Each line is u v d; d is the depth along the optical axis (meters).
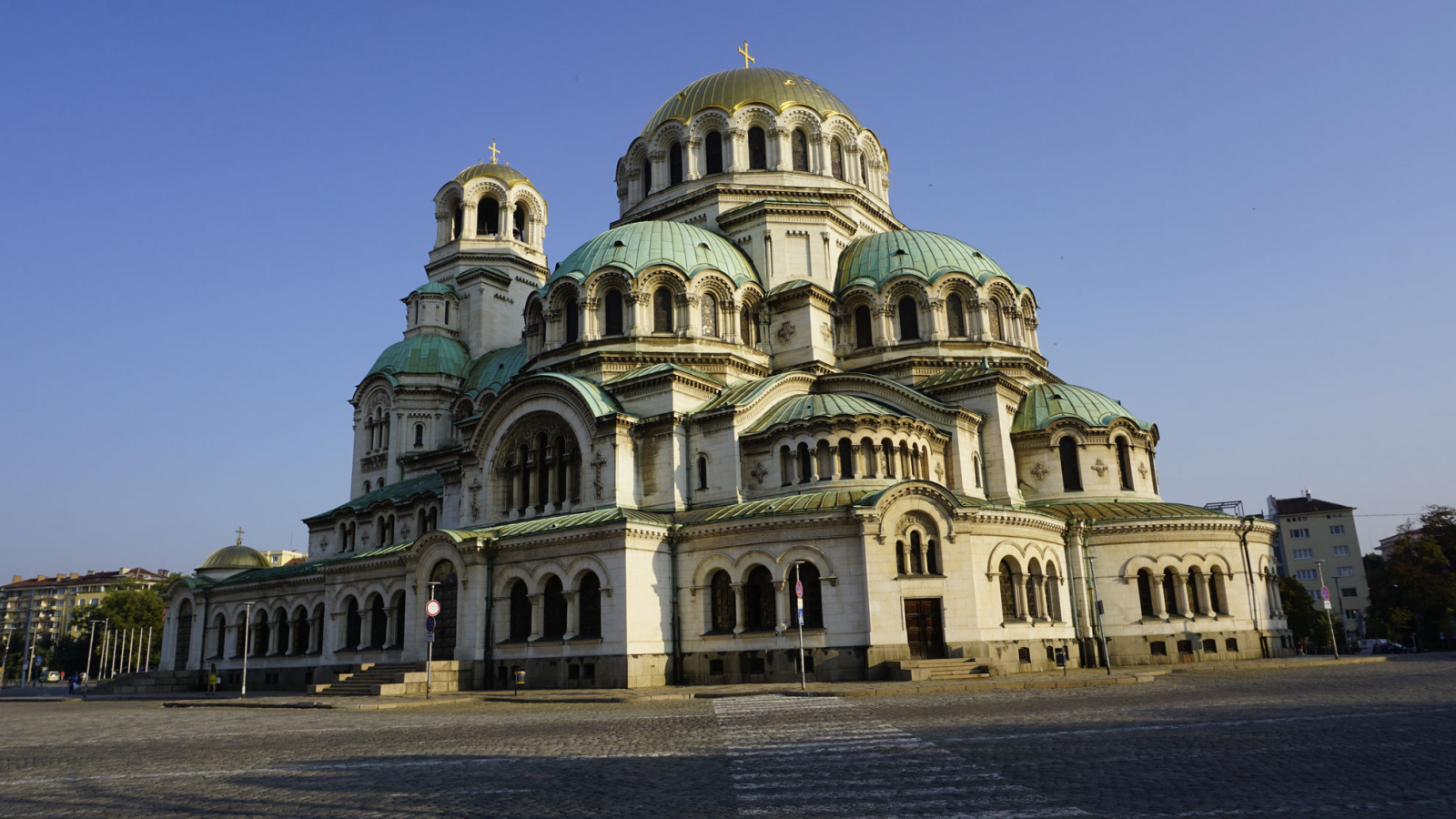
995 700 33.81
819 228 68.81
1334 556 152.00
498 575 54.00
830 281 68.44
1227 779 16.50
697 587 50.75
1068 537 57.94
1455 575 101.00
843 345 66.44
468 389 78.94
